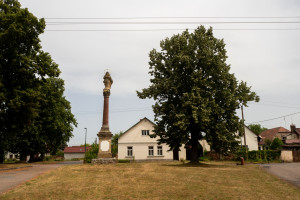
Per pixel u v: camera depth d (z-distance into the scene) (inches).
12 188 480.1
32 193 432.1
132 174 673.0
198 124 998.4
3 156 1737.2
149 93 1111.6
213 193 436.1
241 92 1088.8
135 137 1836.9
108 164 1016.9
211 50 1064.8
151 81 1151.0
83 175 660.1
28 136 1641.2
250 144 2080.5
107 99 1120.2
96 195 421.4
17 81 1017.5
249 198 402.3
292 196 422.9
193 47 1074.7
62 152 3816.4
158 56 1149.7
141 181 557.9
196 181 565.6
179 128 997.8
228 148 1048.2
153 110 1087.6
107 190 460.8
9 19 965.2
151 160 1786.4
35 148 1768.0
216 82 1076.5
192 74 1017.5
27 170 829.8
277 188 498.0
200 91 992.2
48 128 1702.8
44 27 1069.8
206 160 1700.3
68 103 1935.3
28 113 1029.8
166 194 427.8
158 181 558.6
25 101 984.3
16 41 1008.9
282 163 1369.3
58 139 1824.6
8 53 986.1
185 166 960.3
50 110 1689.2
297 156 1513.3
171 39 1129.4
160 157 1804.9
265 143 2623.0
